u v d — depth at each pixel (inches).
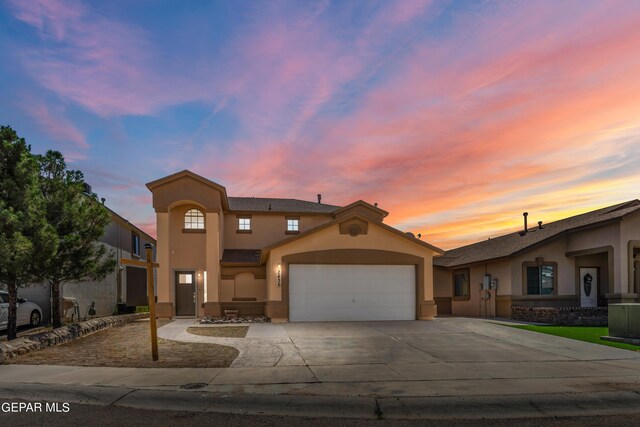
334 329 633.6
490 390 312.5
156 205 807.7
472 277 1008.2
